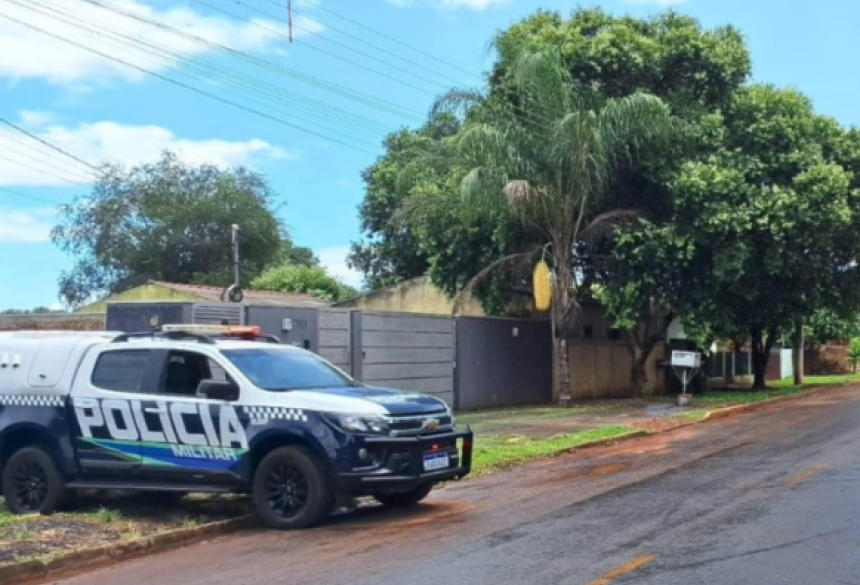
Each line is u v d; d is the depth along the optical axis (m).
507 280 28.80
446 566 7.91
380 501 11.53
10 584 8.14
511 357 28.20
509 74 26.45
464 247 28.86
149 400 10.66
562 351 26.69
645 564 7.64
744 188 26.09
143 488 10.61
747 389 36.50
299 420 10.04
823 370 55.19
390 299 33.41
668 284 27.72
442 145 28.44
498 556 8.19
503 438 18.03
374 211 43.16
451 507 11.04
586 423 21.02
